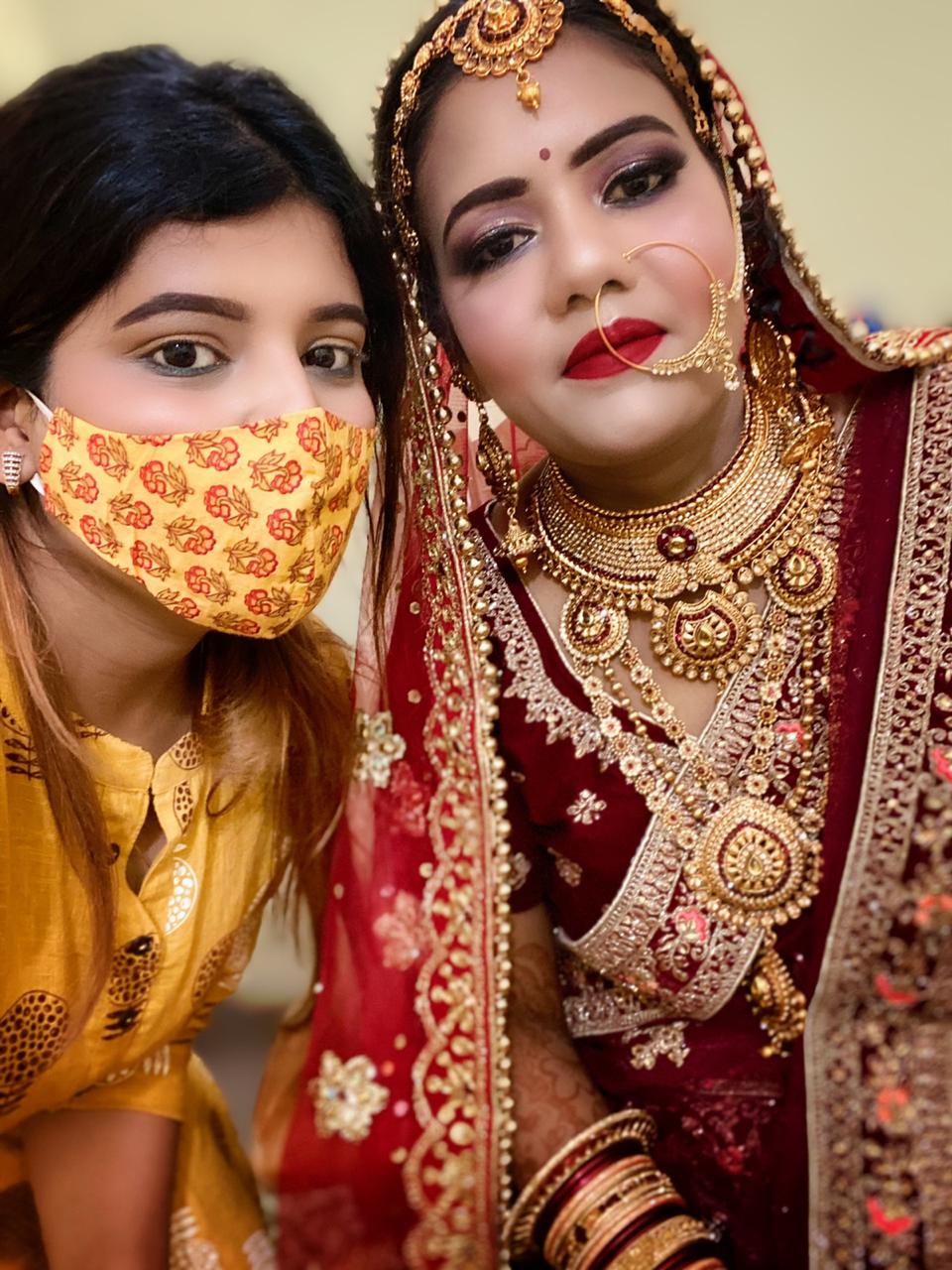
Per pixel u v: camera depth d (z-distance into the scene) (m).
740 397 1.13
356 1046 1.04
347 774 1.14
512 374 1.07
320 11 1.62
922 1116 1.03
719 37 1.80
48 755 1.04
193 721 1.17
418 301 1.15
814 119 1.83
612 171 1.02
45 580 1.06
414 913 1.07
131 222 0.90
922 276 1.88
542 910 1.17
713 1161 1.10
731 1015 1.11
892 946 1.03
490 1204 1.03
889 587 1.05
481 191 1.03
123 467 0.97
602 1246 1.03
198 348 0.97
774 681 1.08
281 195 0.95
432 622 1.13
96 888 1.07
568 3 1.01
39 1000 1.10
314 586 1.04
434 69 1.05
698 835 1.08
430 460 1.14
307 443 0.97
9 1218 1.25
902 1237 1.02
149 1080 1.25
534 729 1.12
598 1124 1.07
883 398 1.13
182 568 1.00
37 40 1.60
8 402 1.01
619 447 1.04
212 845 1.18
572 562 1.14
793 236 1.05
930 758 1.02
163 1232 1.24
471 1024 1.05
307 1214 1.02
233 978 1.29
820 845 1.06
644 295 1.02
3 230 0.93
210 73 0.96
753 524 1.10
